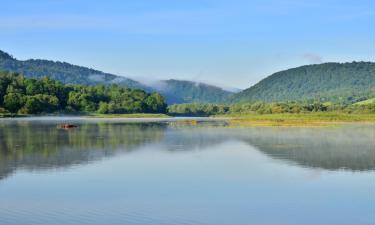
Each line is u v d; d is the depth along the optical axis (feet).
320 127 397.80
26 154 188.44
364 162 167.22
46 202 109.60
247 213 101.45
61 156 182.80
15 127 395.14
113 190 121.70
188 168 155.22
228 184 129.08
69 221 95.86
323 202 109.81
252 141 249.34
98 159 175.01
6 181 132.05
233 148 213.66
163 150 205.57
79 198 113.39
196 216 99.45
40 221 95.71
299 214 100.68
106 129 371.56
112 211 102.68
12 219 96.89
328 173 145.28
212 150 205.57
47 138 269.03
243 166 158.92
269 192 119.85
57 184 128.36
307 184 128.88
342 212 101.81
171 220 96.78
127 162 167.73
